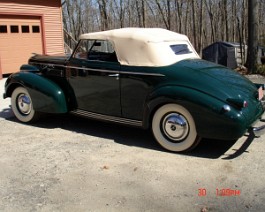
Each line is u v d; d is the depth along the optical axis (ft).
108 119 18.66
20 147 17.74
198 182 13.64
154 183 13.64
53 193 13.00
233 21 103.55
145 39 16.96
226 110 14.88
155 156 16.25
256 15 41.06
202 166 15.06
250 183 13.47
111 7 124.57
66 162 15.74
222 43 53.78
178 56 17.76
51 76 20.81
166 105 16.30
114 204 12.18
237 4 116.37
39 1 47.19
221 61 53.57
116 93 18.06
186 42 19.51
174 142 16.57
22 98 21.62
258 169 14.66
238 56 52.54
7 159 16.21
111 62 18.06
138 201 12.35
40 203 12.31
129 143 18.04
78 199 12.55
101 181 13.88
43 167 15.26
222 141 17.89
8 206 12.14
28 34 46.32
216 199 12.40
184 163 15.39
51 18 49.44
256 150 16.74
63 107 20.07
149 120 17.07
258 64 42.42
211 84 15.53
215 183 13.53
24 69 22.71
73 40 63.21
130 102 17.70
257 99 17.02
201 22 95.91
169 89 15.98
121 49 17.62
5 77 43.39
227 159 15.74
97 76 18.57
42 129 20.66
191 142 16.10
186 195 12.70
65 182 13.84
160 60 16.72
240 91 15.84
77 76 19.45
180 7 105.70
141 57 17.07
